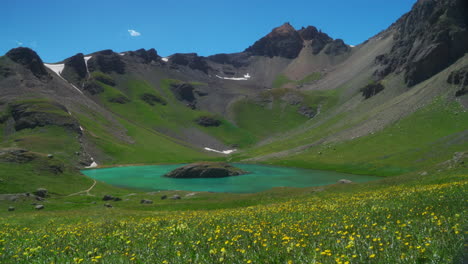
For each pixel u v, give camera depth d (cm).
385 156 13450
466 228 935
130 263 908
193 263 873
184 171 13375
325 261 784
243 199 5738
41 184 8119
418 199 1831
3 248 1182
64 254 1072
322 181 11288
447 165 5581
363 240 909
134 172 15500
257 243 1036
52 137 18488
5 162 8781
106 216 3653
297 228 1295
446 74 17938
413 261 723
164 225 1700
